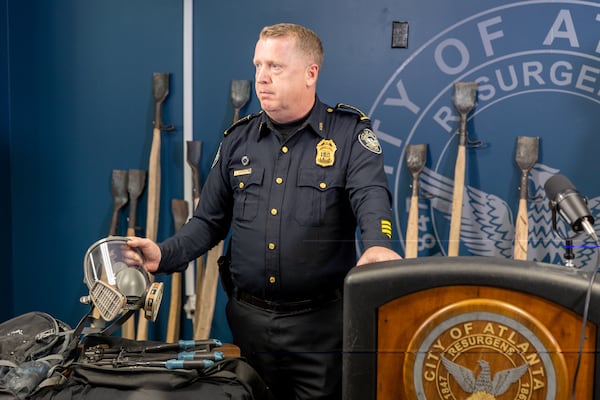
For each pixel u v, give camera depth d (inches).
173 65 131.4
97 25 132.5
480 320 46.1
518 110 123.4
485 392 46.5
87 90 134.4
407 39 124.7
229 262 92.5
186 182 132.6
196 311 129.7
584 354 44.8
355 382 48.2
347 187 86.0
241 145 91.4
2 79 134.0
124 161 135.2
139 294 67.6
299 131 88.4
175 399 63.3
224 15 129.1
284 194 87.1
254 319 88.1
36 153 137.1
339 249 85.7
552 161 123.3
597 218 69.9
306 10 127.0
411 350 47.1
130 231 131.6
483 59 123.3
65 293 139.8
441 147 126.0
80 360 69.0
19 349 73.7
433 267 46.4
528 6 121.2
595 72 120.4
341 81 127.6
